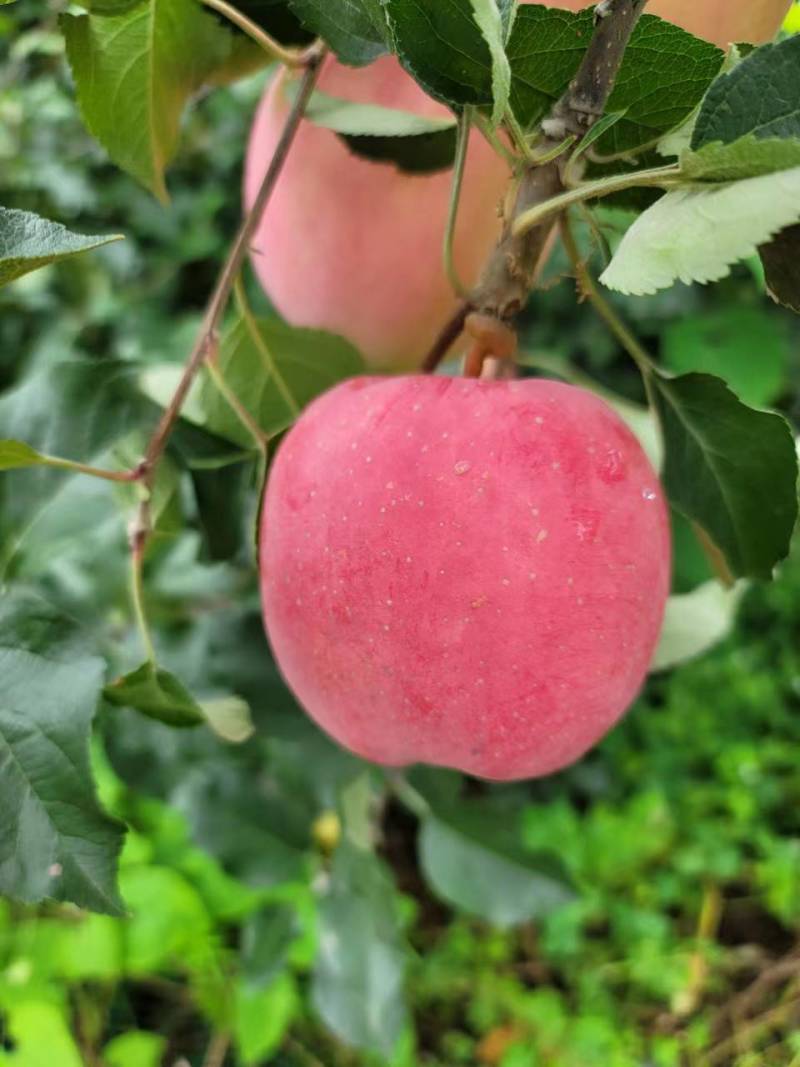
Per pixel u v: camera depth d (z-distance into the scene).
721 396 0.18
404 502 0.16
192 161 0.67
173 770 0.37
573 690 0.16
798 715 0.71
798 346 0.65
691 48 0.15
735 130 0.13
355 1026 0.37
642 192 0.17
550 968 0.62
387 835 0.67
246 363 0.24
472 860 0.38
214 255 0.69
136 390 0.24
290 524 0.17
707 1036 0.58
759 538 0.19
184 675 0.33
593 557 0.16
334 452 0.17
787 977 0.60
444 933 0.62
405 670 0.16
